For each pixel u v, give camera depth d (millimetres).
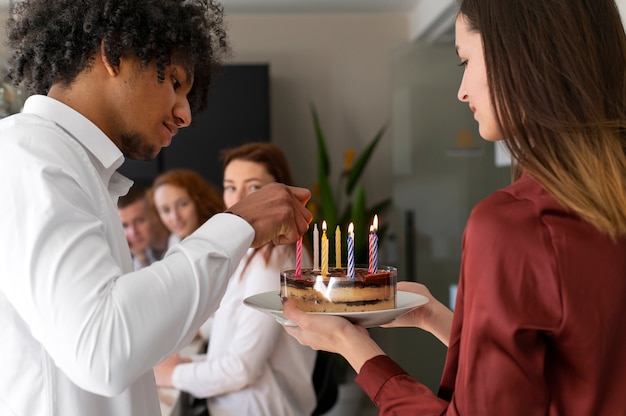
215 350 2219
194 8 1149
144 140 1081
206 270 919
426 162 4527
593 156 853
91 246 871
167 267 900
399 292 1261
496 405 829
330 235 4434
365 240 4488
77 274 845
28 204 867
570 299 812
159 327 866
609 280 821
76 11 1024
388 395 960
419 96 4512
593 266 820
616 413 840
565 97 874
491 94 914
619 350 844
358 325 1062
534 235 829
